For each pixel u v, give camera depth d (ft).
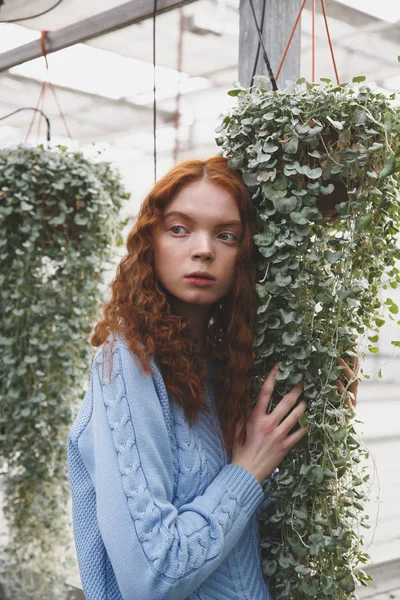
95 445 3.63
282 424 3.95
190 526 3.52
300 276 4.01
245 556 4.01
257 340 4.06
